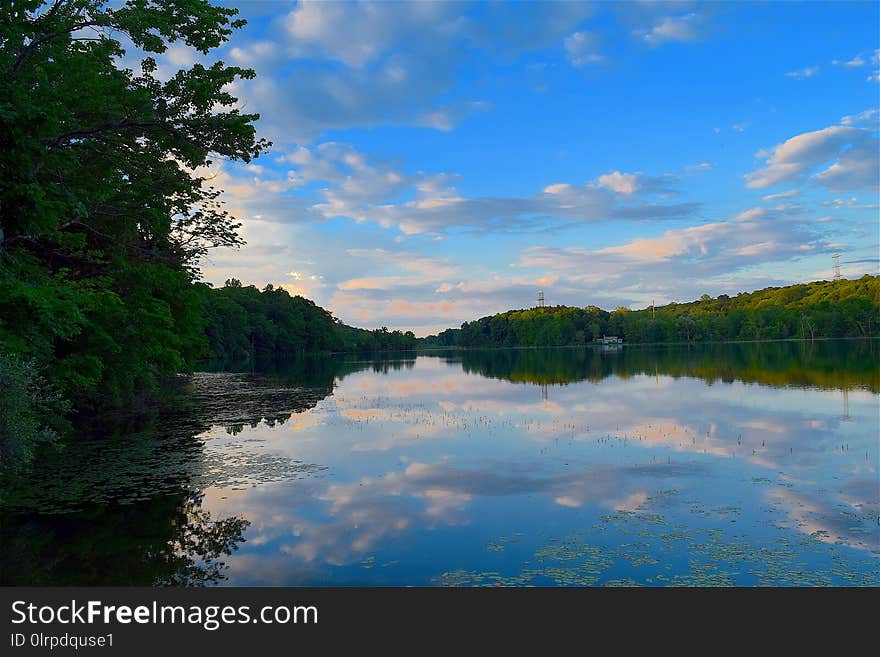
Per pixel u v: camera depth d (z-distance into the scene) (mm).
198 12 15039
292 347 124938
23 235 14133
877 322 130500
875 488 12766
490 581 8406
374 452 17531
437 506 11984
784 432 19203
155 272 22406
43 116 11906
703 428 20422
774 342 130750
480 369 67312
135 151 18516
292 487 13555
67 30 13461
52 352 17297
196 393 37000
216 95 16219
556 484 13555
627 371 52719
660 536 10023
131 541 10188
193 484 13820
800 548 9398
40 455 17078
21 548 9891
